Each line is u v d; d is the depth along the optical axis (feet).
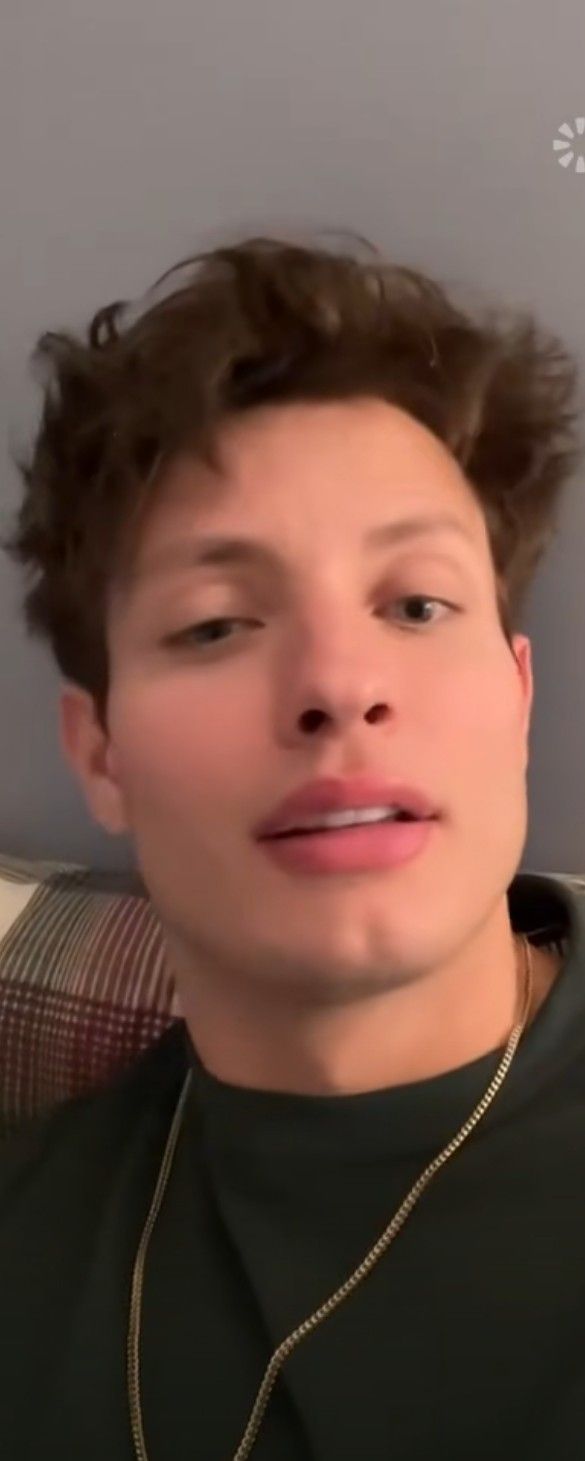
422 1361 1.54
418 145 2.46
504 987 1.73
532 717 2.55
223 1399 1.66
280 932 1.49
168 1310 1.78
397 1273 1.60
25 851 3.14
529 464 1.84
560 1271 1.54
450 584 1.61
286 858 1.49
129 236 2.73
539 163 2.38
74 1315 1.85
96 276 2.78
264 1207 1.73
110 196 2.73
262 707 1.53
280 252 1.81
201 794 1.54
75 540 1.81
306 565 1.55
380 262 2.15
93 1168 2.06
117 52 2.65
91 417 1.74
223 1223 1.81
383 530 1.57
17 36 2.72
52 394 1.90
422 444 1.67
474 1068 1.66
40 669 2.99
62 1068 2.48
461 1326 1.54
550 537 2.00
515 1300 1.54
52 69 2.71
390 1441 1.51
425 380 1.69
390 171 2.49
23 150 2.77
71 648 1.90
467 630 1.61
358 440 1.61
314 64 2.51
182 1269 1.81
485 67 2.38
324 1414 1.55
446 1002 1.65
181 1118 2.02
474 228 2.45
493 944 1.70
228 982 1.65
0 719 3.07
